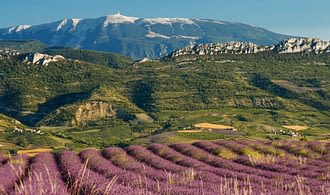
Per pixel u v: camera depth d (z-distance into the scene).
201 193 18.16
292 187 21.16
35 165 33.31
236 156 44.16
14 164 32.41
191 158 40.94
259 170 32.34
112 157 41.75
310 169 32.78
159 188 19.02
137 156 42.62
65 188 16.47
